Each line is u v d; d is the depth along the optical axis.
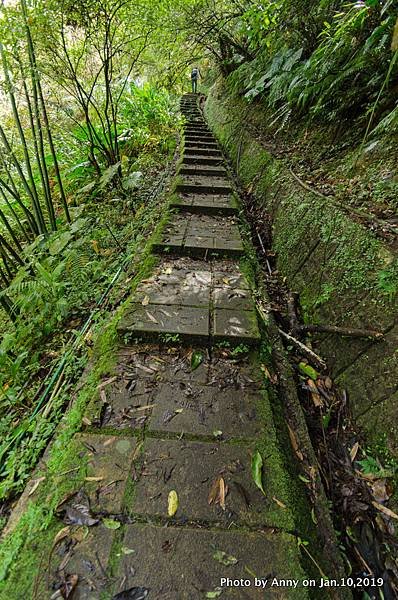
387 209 1.92
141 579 0.78
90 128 3.83
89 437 1.13
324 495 1.09
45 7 2.64
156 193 3.80
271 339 1.71
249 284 2.04
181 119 6.57
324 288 1.86
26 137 3.63
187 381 1.36
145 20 3.51
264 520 0.92
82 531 0.87
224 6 5.11
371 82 2.49
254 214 3.24
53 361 1.75
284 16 3.52
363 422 1.32
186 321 1.64
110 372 1.40
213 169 4.06
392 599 0.92
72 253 2.41
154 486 0.98
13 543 0.87
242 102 5.84
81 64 3.58
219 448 1.10
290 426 1.29
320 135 3.21
